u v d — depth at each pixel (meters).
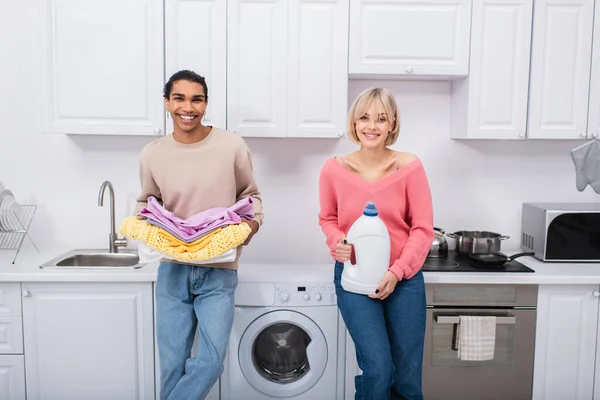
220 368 1.83
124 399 2.17
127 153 2.58
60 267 2.18
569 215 2.35
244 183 1.92
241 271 2.28
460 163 2.62
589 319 2.21
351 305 1.79
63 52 2.22
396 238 1.84
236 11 2.22
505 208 2.65
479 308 2.18
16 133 2.55
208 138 1.84
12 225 2.46
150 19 2.22
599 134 2.33
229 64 2.24
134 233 1.76
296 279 2.16
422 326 1.81
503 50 2.28
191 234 1.74
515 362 2.20
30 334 2.13
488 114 2.31
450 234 2.52
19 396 2.16
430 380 2.20
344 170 1.86
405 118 2.58
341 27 2.24
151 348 2.16
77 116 2.26
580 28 2.28
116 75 2.24
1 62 2.51
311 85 2.26
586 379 2.23
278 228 2.62
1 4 2.47
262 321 2.13
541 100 2.31
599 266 2.32
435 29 2.26
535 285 2.18
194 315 1.93
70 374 2.15
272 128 2.28
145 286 2.13
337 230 1.88
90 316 2.13
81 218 2.61
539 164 2.63
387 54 2.26
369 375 1.72
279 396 2.17
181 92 1.74
